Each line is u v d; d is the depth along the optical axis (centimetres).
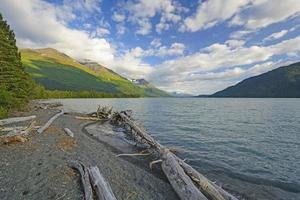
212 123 3603
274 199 1008
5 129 1780
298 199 1014
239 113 5550
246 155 1714
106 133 2419
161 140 2248
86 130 2528
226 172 1333
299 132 2777
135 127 2267
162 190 1016
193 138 2369
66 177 961
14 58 3712
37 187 862
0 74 3397
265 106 8719
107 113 3581
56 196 804
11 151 1280
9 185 868
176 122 3684
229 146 2008
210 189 923
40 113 3447
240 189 1097
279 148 1945
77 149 1500
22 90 3944
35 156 1213
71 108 6038
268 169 1398
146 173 1228
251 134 2631
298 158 1645
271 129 3011
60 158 1212
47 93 15538
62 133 1992
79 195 820
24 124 2220
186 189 934
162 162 1327
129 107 7675
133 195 913
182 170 1109
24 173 980
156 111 6062
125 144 1938
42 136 1747
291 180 1230
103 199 766
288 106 8562
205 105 9794
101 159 1353
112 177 1077
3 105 3088
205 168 1394
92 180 912
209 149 1888
